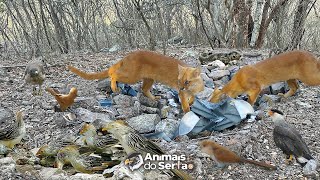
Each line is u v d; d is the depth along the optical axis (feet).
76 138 6.19
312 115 6.99
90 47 14.08
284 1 12.95
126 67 7.51
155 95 7.86
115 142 5.77
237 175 5.52
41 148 5.93
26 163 5.76
